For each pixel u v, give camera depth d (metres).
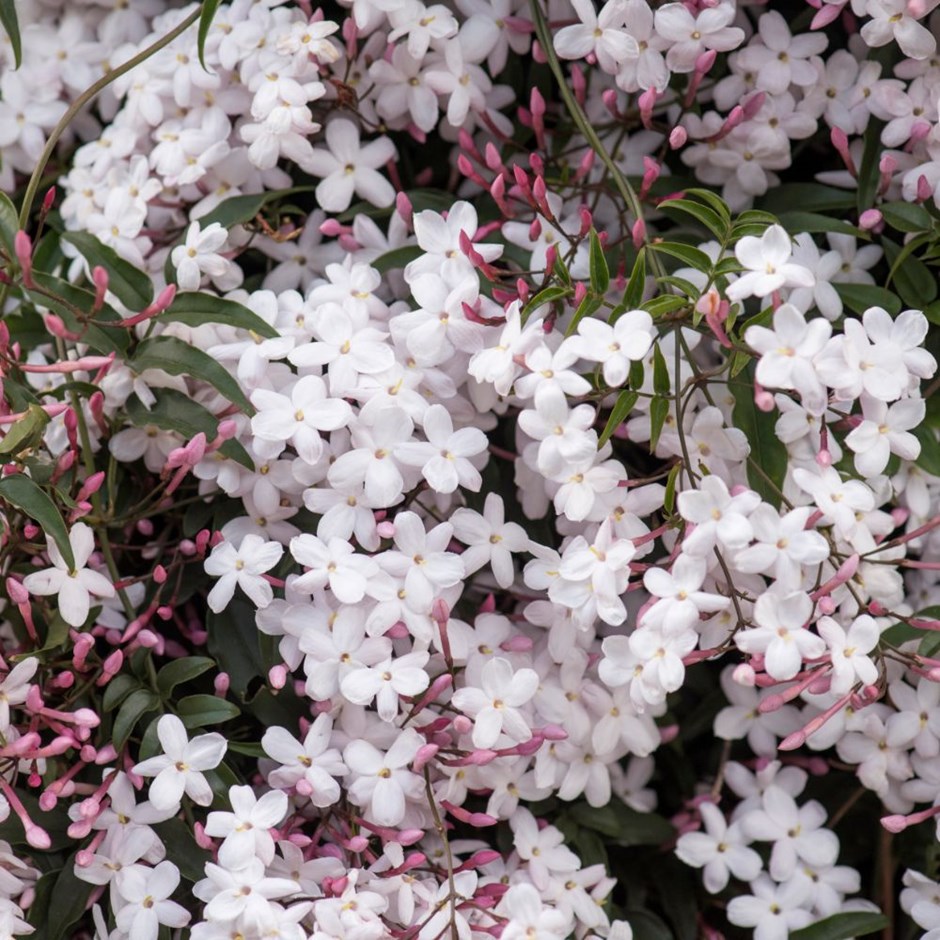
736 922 1.03
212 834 0.98
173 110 1.05
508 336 0.98
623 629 1.03
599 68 1.05
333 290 1.02
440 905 0.98
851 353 0.97
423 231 1.01
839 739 1.03
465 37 1.03
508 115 1.06
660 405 0.98
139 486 1.04
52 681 1.00
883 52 1.03
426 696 0.99
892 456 1.02
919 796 1.02
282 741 0.99
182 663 1.00
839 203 1.03
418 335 1.00
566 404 0.98
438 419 0.99
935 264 1.03
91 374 1.02
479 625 1.01
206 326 1.02
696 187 1.04
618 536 0.99
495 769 1.01
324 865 0.99
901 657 1.00
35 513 0.98
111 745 0.99
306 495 1.00
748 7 1.05
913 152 1.03
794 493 1.01
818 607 0.97
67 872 1.00
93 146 1.06
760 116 1.03
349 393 1.00
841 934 1.02
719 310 0.97
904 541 0.99
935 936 1.01
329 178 1.03
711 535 0.96
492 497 1.00
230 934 0.98
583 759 1.02
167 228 1.05
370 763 0.99
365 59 1.04
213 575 1.00
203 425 1.01
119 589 1.01
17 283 1.01
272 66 1.03
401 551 0.99
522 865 1.02
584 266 1.02
